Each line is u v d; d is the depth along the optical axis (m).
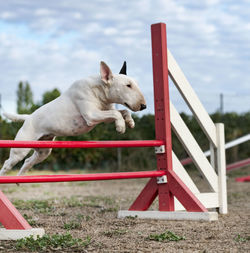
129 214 6.05
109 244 4.17
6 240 4.30
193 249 3.96
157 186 5.93
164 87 5.89
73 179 4.90
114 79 4.90
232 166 12.91
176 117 6.05
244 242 4.25
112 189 11.52
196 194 6.09
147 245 4.12
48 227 5.23
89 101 4.89
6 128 14.29
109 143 5.18
